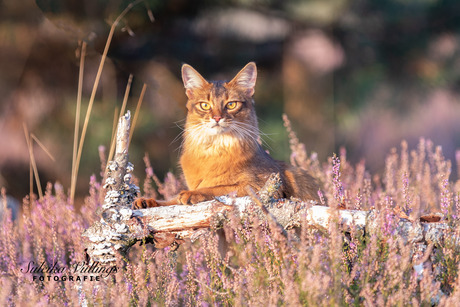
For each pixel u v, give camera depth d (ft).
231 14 63.52
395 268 18.88
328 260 19.26
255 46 65.10
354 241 20.25
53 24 54.03
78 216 30.04
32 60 55.62
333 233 18.79
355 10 64.08
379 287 18.34
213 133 28.30
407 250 18.45
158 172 56.70
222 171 28.30
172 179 34.55
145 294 19.85
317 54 64.13
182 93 59.88
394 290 18.02
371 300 17.69
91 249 21.16
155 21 59.93
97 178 54.19
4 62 55.06
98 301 19.44
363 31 65.10
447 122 85.61
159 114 58.39
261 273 19.38
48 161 54.29
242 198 21.45
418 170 35.63
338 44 65.26
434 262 20.06
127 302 19.04
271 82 65.62
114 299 19.15
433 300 18.97
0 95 54.54
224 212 21.11
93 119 55.31
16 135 54.34
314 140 64.85
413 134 83.56
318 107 65.16
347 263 20.15
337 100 65.87
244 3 63.10
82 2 55.21
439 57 65.87
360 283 18.89
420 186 32.73
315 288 17.17
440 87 67.21
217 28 63.57
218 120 28.37
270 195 21.13
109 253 20.98
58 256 25.54
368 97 66.23
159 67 60.44
